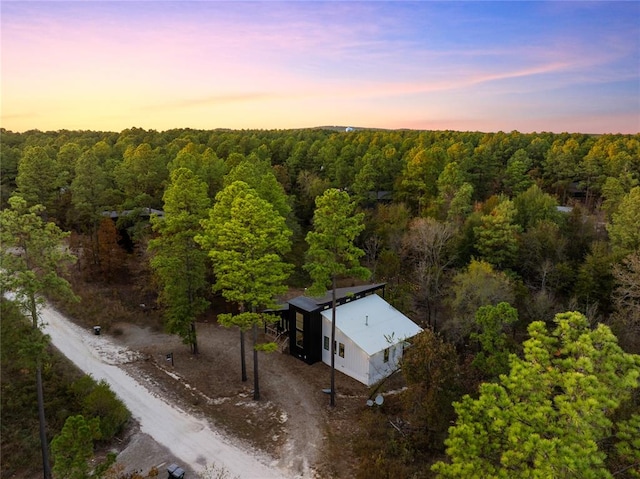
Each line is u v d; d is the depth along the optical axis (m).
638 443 10.27
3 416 21.97
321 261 25.39
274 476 18.92
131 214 42.06
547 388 11.27
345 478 18.94
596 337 10.96
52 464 19.89
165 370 28.28
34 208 18.34
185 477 18.66
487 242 38.09
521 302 32.53
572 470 9.21
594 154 68.88
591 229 42.44
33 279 17.42
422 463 19.66
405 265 42.44
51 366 26.30
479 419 12.24
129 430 21.97
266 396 25.66
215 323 36.47
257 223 24.09
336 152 74.50
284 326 33.41
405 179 55.94
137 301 38.56
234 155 55.16
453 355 20.47
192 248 29.19
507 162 76.88
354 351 27.62
